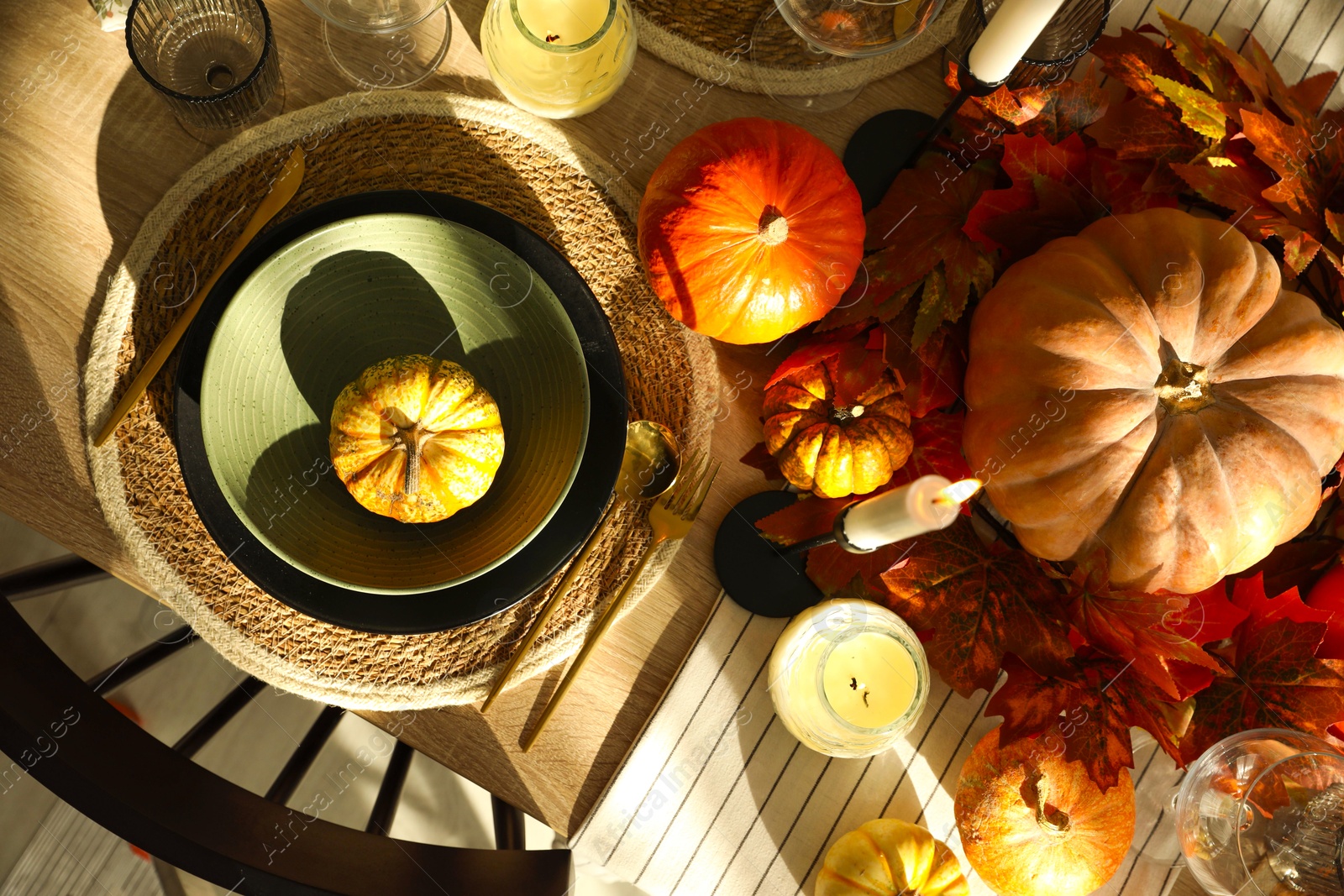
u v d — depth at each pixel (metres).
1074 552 0.80
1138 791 0.85
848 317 0.83
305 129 0.84
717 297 0.80
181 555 0.82
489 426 0.78
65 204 0.83
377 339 0.81
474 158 0.85
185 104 0.79
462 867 0.81
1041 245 0.83
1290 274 0.86
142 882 1.15
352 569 0.79
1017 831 0.79
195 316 0.81
